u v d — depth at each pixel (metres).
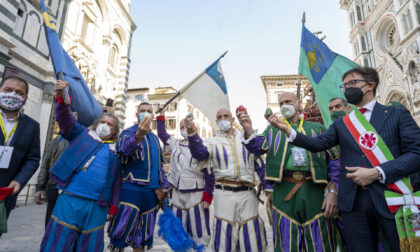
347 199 1.78
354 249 1.73
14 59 9.68
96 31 14.73
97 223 2.27
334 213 2.06
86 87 3.29
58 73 2.80
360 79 1.86
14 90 2.27
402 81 18.81
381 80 21.38
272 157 2.31
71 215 2.16
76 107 3.11
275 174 2.25
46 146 10.79
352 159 1.79
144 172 2.78
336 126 1.98
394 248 1.56
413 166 1.52
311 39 3.94
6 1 8.66
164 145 4.32
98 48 14.86
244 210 2.67
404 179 1.57
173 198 3.93
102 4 15.18
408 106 18.02
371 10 24.20
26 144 2.38
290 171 2.23
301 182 2.19
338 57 4.04
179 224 2.99
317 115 14.18
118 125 2.68
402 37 19.34
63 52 3.08
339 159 2.19
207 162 2.93
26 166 2.37
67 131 2.32
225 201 2.68
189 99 3.76
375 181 1.64
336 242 2.19
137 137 2.42
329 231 2.12
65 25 12.23
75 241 2.17
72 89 3.04
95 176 2.31
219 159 2.80
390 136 1.68
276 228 2.22
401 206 1.53
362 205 1.71
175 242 2.79
